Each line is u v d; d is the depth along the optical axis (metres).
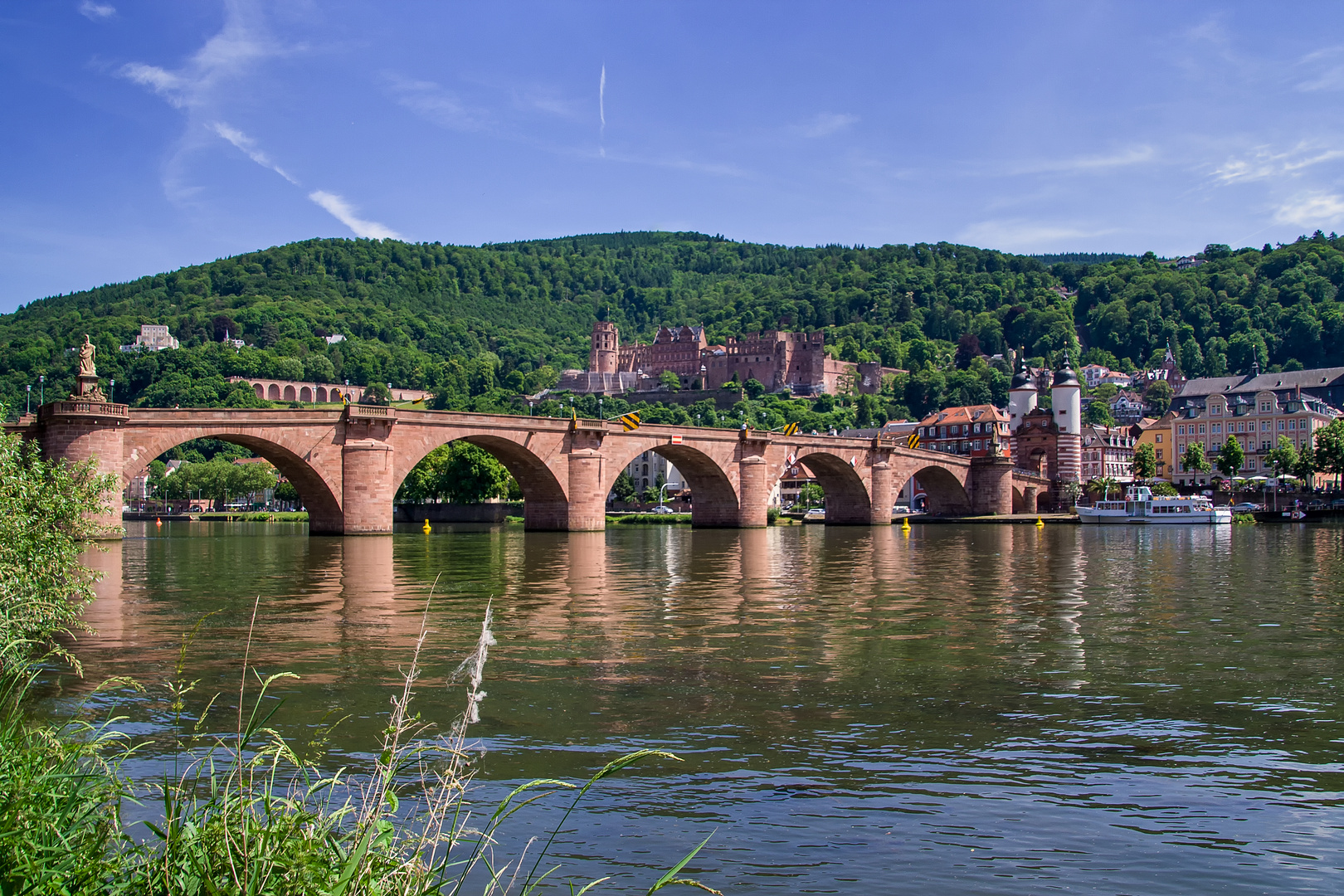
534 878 14.22
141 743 20.02
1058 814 16.83
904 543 94.38
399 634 33.69
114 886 10.41
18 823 11.01
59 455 79.25
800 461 140.00
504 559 69.44
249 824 10.83
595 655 29.95
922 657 29.81
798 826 16.23
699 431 123.12
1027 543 94.25
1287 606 42.50
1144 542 96.50
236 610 39.75
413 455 98.31
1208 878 14.41
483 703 23.86
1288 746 20.59
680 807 17.03
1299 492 178.38
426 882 11.27
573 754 19.81
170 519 191.62
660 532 122.69
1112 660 29.41
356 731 21.17
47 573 25.91
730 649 31.22
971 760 19.64
